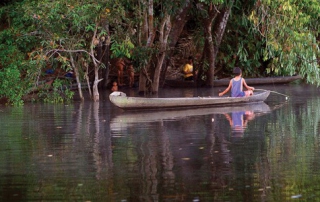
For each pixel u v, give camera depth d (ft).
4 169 32.99
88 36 69.67
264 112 56.24
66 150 37.91
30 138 42.60
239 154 36.09
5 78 66.49
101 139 41.73
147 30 77.00
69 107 63.31
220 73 98.22
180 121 50.24
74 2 66.44
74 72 75.46
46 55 70.13
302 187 28.78
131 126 47.65
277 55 89.92
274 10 77.66
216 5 81.87
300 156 35.37
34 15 66.54
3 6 79.41
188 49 94.32
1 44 72.33
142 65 76.89
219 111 57.47
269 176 30.83
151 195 27.84
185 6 77.05
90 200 27.25
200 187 28.99
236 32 91.86
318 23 87.35
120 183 29.84
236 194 27.81
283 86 90.68
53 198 27.63
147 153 36.68
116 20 68.64
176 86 91.61
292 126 46.83
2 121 52.08
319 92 79.00
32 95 70.49
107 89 86.53
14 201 27.32
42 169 32.89
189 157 35.42
